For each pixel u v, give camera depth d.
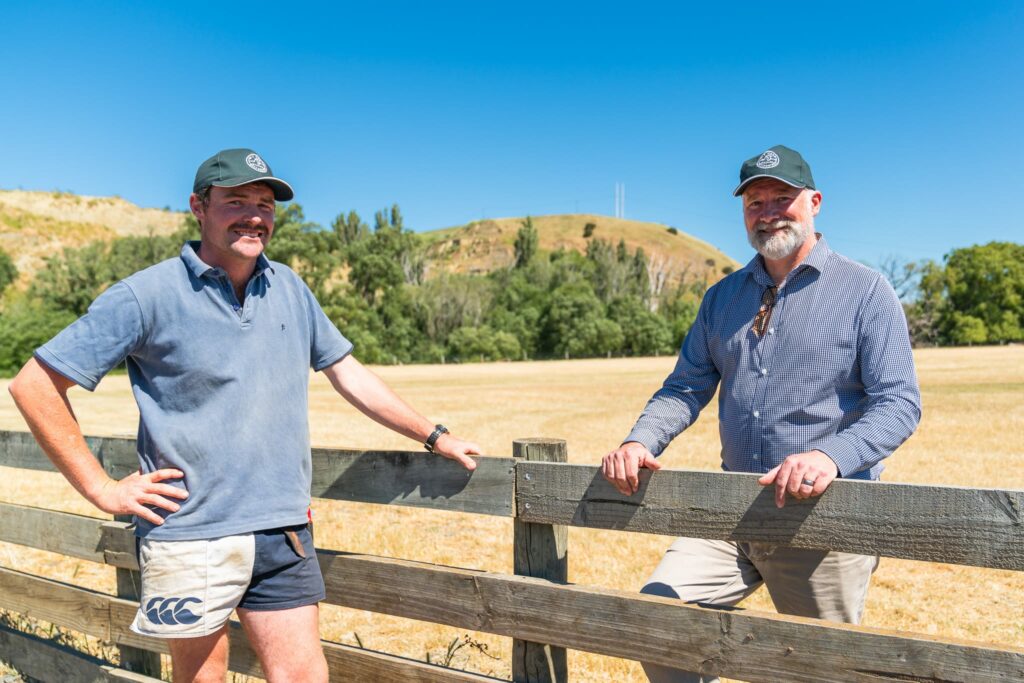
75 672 3.47
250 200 2.40
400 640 4.61
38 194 155.38
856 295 2.55
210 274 2.37
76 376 2.27
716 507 2.26
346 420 19.22
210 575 2.32
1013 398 21.30
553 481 2.50
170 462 2.36
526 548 2.60
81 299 61.28
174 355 2.35
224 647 2.50
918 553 1.99
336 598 2.94
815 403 2.60
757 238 2.64
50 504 8.55
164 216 166.25
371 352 68.12
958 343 80.56
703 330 2.92
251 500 2.37
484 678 2.58
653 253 162.50
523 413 20.42
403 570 2.77
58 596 3.58
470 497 2.66
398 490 2.81
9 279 86.88
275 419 2.43
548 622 2.48
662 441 2.80
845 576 2.63
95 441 3.50
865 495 2.05
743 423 2.73
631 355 77.44
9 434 3.79
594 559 6.30
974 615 5.06
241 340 2.40
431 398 26.11
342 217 95.94
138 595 3.32
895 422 2.37
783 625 2.12
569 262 86.75
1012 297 79.69
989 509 1.89
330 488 2.98
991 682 1.85
